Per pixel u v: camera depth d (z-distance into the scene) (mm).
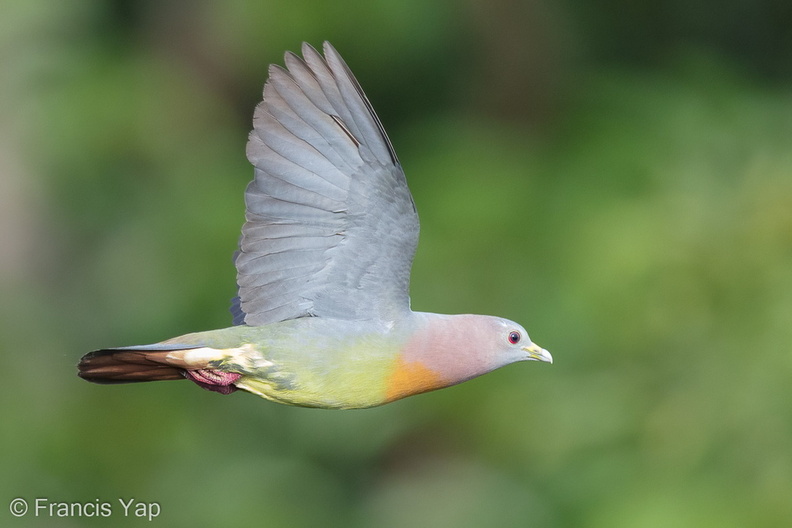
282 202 7070
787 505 10742
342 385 7301
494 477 12602
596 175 14047
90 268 14836
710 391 11258
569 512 11875
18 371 13586
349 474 13695
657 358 11703
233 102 16016
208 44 15703
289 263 7152
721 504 10883
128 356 6988
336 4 14820
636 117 14602
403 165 15070
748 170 12203
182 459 13180
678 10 16109
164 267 14438
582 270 12625
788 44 16078
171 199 14914
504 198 14180
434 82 15719
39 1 15055
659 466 11289
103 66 15227
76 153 14836
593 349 12258
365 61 15320
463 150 14867
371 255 7219
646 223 12461
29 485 12695
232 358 7172
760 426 11008
